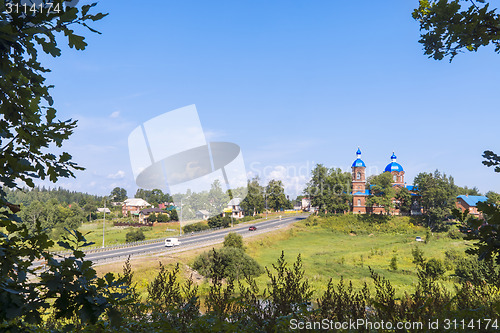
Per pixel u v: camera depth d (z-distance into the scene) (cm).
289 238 5591
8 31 171
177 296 482
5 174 214
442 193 6488
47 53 188
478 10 308
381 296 418
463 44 328
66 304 201
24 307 194
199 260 2695
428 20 336
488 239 268
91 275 205
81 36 186
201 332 366
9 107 222
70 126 240
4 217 206
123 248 3941
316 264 3198
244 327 371
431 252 3741
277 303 398
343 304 418
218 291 444
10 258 193
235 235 3812
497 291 475
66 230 208
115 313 209
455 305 472
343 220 6769
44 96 228
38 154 234
